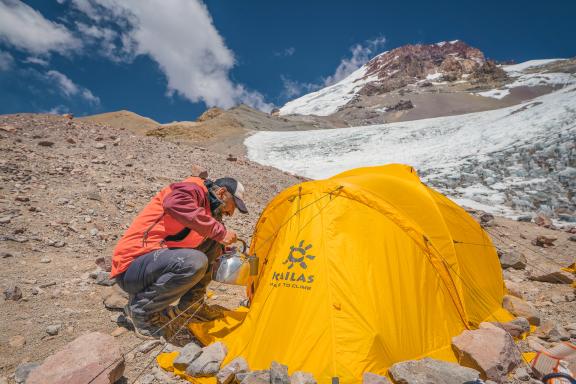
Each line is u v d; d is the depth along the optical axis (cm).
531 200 1526
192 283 347
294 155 3603
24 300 399
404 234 369
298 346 300
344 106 18988
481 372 302
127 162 1091
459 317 370
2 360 303
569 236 898
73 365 268
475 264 452
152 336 354
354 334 298
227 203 375
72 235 600
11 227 572
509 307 441
